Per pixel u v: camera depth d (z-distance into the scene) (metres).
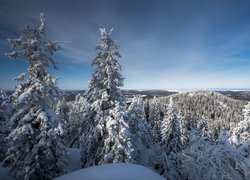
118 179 8.31
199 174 12.56
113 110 18.50
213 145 12.80
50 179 14.91
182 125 38.25
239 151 12.19
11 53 13.99
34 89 15.05
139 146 21.98
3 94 23.78
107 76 19.17
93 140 18.81
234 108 139.88
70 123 36.53
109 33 18.95
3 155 22.45
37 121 14.71
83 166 19.91
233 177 12.00
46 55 15.05
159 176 9.12
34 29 14.77
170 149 30.16
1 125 22.61
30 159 14.23
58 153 14.98
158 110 47.31
